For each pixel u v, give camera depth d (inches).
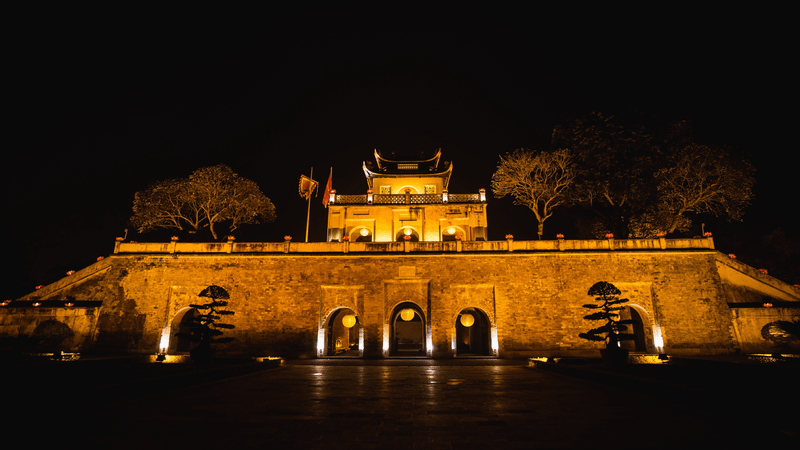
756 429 313.3
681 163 1285.7
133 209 1475.1
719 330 1117.7
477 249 1217.4
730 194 1248.2
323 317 1186.6
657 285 1165.1
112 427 327.3
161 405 422.0
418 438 297.9
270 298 1193.4
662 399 429.7
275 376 688.4
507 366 877.2
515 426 332.8
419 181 1784.0
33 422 332.2
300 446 278.1
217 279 1210.6
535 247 1208.2
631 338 820.6
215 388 545.0
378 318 1168.2
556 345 1136.8
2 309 1153.4
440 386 565.0
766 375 561.0
